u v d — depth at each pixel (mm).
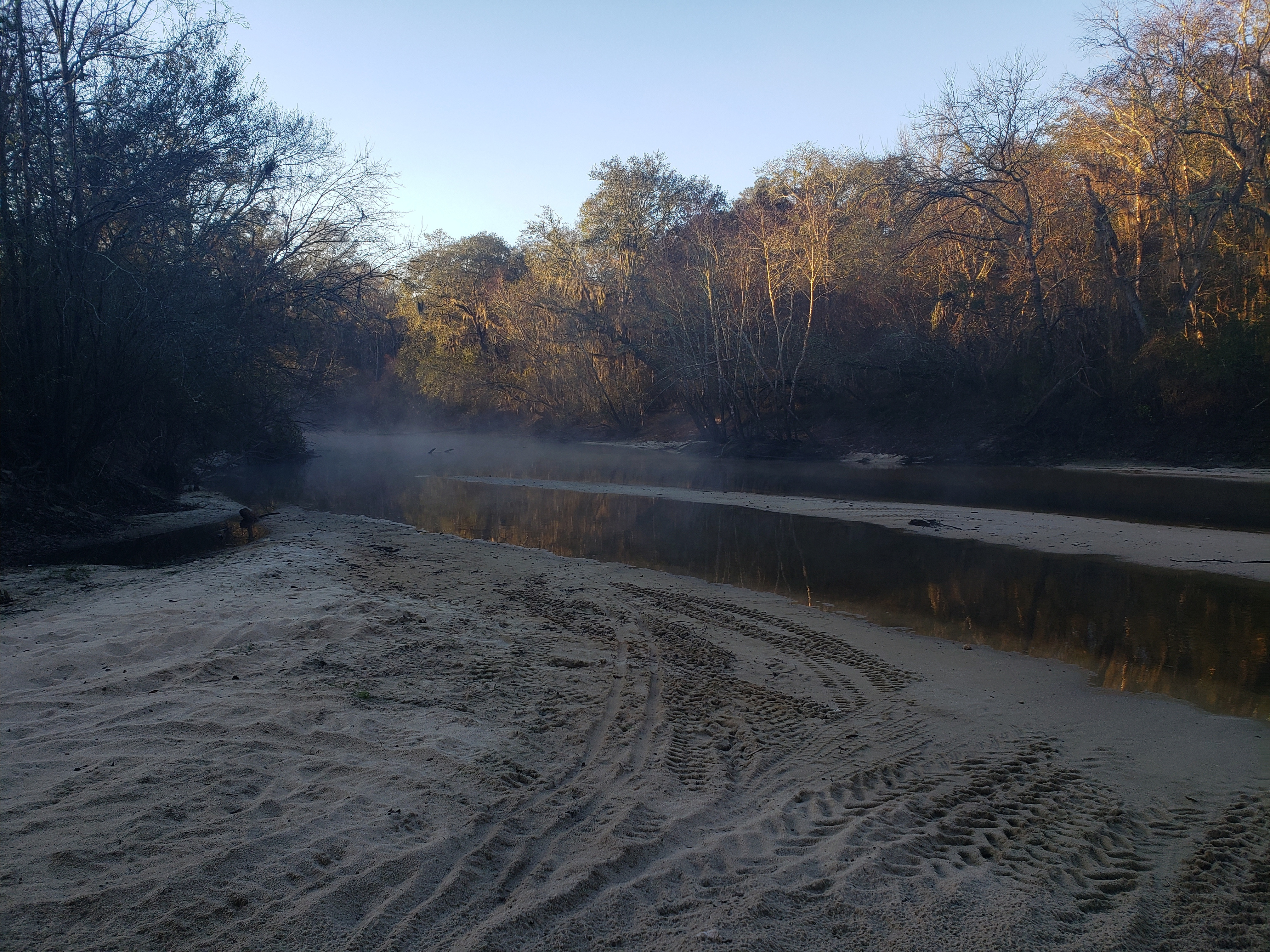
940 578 12031
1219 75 24688
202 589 9180
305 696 5777
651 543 15195
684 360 35875
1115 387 28078
